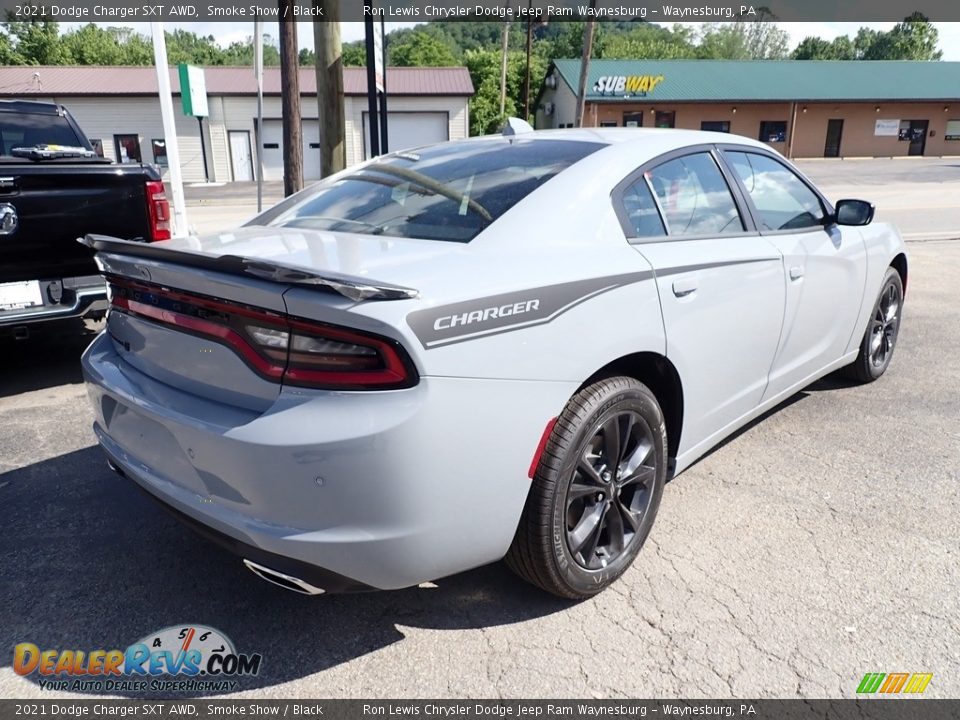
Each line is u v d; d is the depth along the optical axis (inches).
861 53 3444.9
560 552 89.7
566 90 1596.9
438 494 76.0
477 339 77.0
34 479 134.6
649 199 106.7
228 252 88.9
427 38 2317.9
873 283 164.4
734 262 113.9
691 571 104.0
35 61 2213.3
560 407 85.7
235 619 94.9
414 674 84.7
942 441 147.8
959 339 223.8
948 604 96.0
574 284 87.3
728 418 123.2
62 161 182.2
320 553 74.1
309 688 82.9
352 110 1261.1
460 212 97.7
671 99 1492.4
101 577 103.9
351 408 72.1
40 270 171.5
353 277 72.6
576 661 86.4
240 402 79.1
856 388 180.5
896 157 1592.0
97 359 99.9
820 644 88.7
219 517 78.7
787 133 1558.8
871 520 117.3
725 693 81.2
